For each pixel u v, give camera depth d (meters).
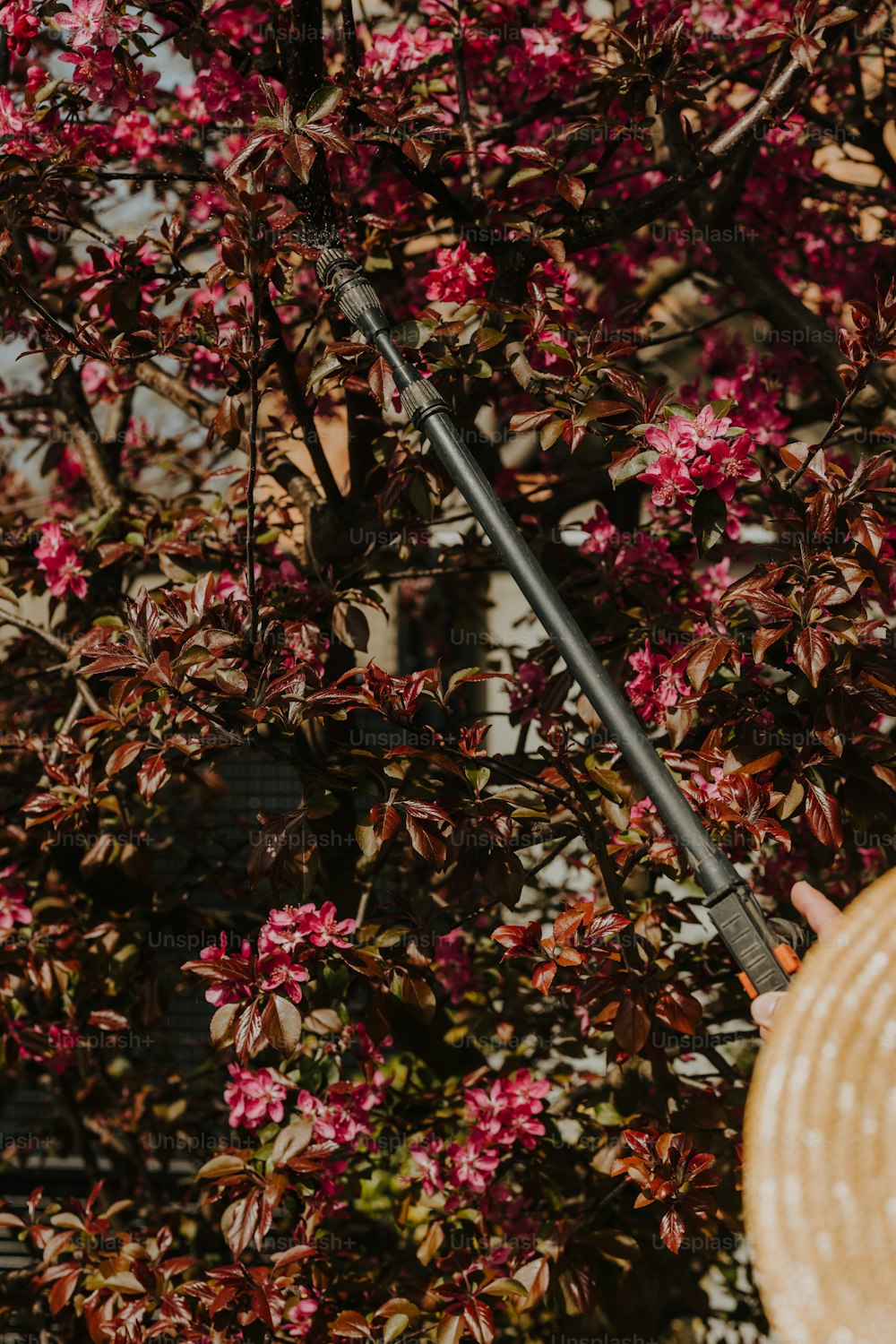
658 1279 2.67
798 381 3.28
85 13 1.96
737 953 1.18
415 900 2.36
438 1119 2.54
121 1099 3.51
